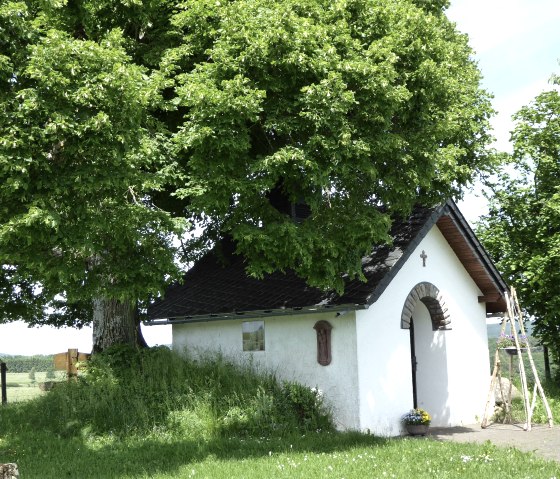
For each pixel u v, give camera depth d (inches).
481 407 656.4
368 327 556.4
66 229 406.3
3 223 395.9
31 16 449.1
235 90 430.9
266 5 470.9
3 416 592.7
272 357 626.5
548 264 769.6
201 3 487.2
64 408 561.9
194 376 610.9
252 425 525.0
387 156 505.7
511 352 623.2
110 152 390.0
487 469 384.8
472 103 714.8
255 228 469.1
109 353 663.1
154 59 542.0
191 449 461.7
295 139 483.2
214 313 644.1
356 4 509.0
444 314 629.6
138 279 475.5
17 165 362.9
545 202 793.6
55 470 415.8
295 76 453.1
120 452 462.0
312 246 465.1
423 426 556.4
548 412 592.4
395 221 617.0
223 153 453.4
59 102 376.2
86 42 380.8
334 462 407.8
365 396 544.1
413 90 512.4
